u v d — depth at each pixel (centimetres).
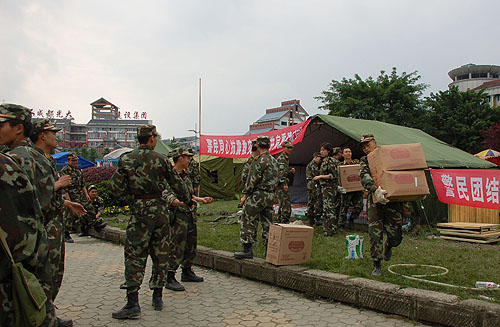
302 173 1480
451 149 1254
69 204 385
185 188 444
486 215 801
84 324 396
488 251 633
